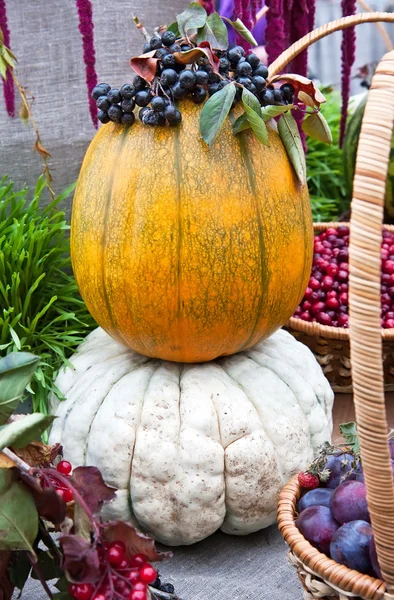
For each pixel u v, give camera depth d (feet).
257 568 3.32
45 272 4.03
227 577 3.26
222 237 3.16
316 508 2.94
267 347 3.68
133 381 3.42
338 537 2.78
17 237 3.89
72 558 2.53
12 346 3.79
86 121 4.40
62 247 4.06
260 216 3.21
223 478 3.32
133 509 3.35
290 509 3.01
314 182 5.98
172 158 3.15
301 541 2.82
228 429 3.32
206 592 3.18
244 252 3.20
